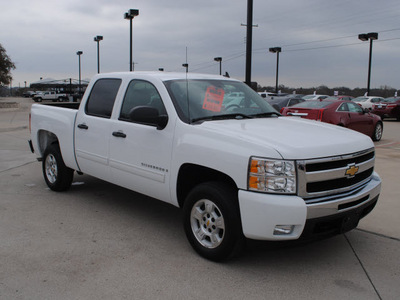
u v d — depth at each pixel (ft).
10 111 99.45
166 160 14.15
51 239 14.76
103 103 17.66
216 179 13.80
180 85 15.29
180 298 10.83
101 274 12.09
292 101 51.85
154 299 10.76
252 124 13.91
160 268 12.55
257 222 11.33
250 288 11.42
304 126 14.29
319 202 11.50
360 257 13.65
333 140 12.58
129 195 20.90
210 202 12.67
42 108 22.04
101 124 17.17
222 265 12.81
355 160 12.72
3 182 23.36
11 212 17.79
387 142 44.16
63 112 20.01
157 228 16.14
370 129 42.83
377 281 11.96
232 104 15.75
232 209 12.00
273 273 12.35
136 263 12.88
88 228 16.01
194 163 13.00
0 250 13.70
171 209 18.69
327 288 11.50
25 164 28.76
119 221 16.89
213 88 16.05
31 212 17.85
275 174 11.17
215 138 12.63
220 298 10.87
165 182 14.29
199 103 14.79
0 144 38.86
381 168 27.81
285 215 11.05
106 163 17.06
